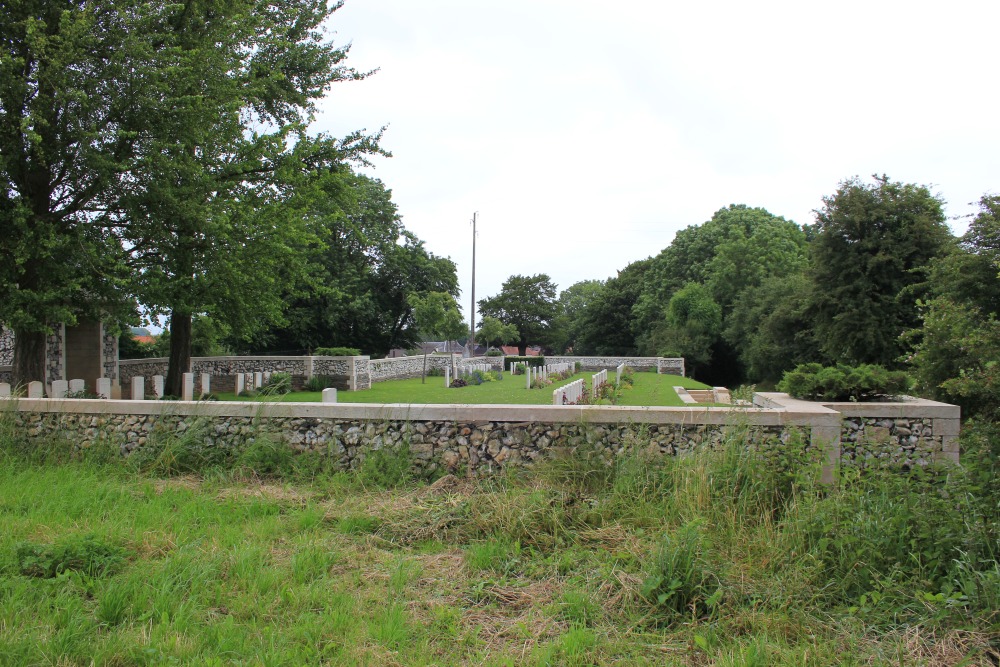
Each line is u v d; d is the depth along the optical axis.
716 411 6.94
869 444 7.56
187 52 13.67
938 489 5.71
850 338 27.02
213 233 13.73
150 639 3.56
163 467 7.63
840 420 6.87
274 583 4.36
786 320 34.41
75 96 11.48
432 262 50.09
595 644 3.66
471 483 6.88
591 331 71.12
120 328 15.13
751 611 4.02
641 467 6.47
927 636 3.79
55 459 7.86
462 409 7.41
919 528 4.89
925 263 26.34
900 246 27.00
